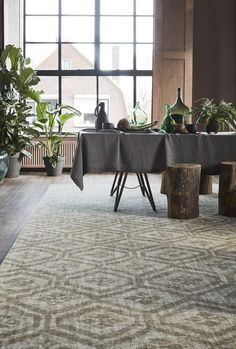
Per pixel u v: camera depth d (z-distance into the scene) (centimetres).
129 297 242
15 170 777
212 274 279
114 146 438
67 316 218
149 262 303
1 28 834
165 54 849
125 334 200
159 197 559
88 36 895
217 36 870
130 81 899
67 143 866
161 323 211
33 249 333
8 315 219
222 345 190
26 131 763
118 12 894
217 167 449
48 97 902
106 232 384
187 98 855
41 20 891
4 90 749
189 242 354
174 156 443
